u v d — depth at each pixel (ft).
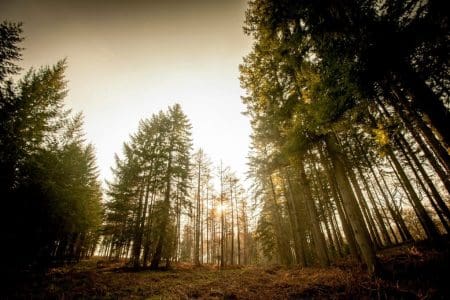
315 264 51.96
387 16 16.08
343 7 19.31
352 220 27.76
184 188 76.54
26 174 46.68
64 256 77.46
